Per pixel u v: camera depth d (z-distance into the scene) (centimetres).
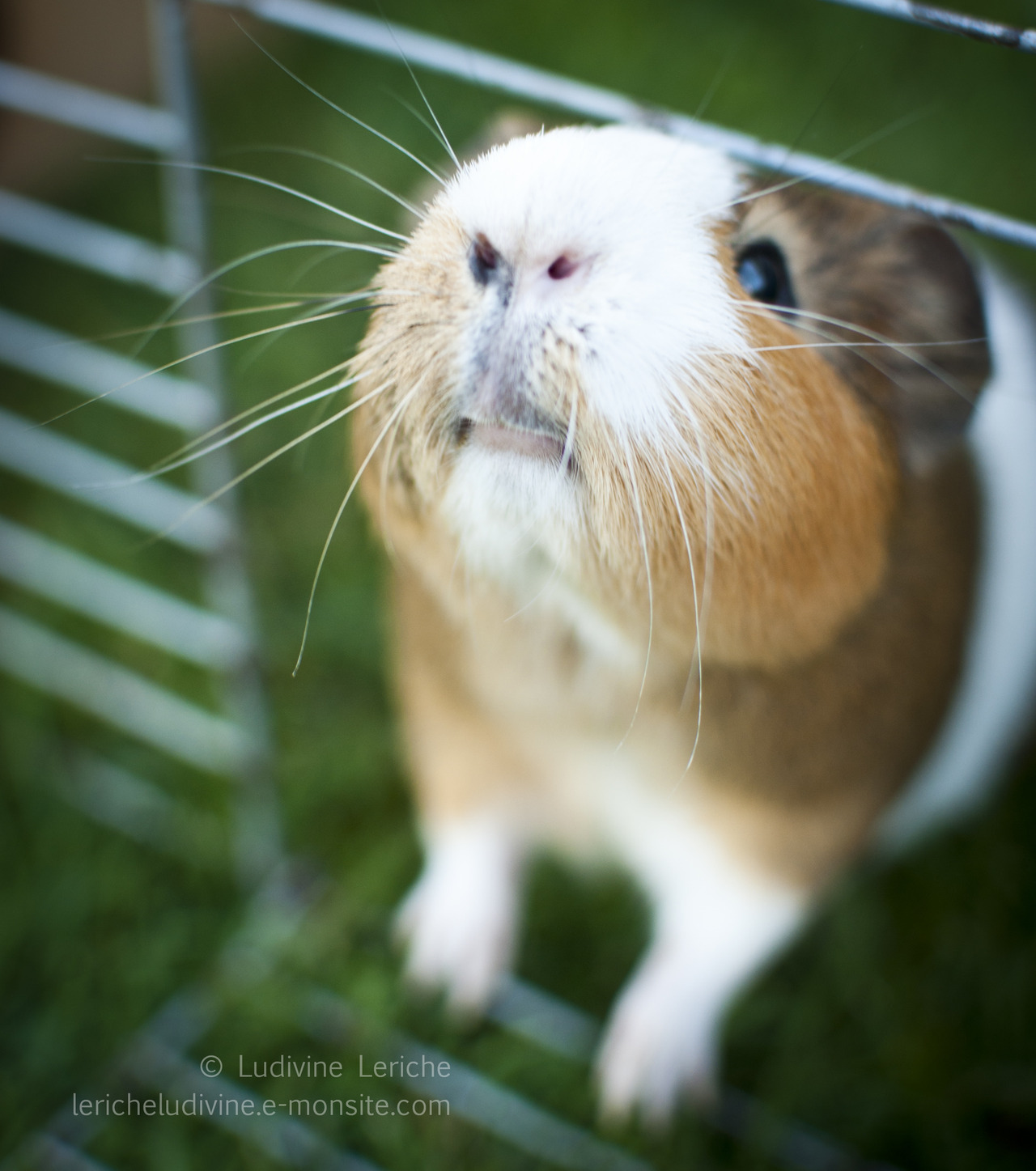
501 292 17
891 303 21
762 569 19
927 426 21
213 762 33
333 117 47
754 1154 28
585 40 52
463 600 21
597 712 23
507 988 31
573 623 21
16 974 30
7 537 37
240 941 31
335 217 44
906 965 31
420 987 30
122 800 33
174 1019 29
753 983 31
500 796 28
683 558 18
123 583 35
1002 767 34
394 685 36
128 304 44
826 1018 30
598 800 27
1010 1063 29
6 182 44
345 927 31
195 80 22
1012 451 28
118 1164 27
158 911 32
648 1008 28
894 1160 28
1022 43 17
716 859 26
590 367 17
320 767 34
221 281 42
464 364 17
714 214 18
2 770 34
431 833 30
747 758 23
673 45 52
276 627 37
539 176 17
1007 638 29
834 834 25
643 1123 28
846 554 20
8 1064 29
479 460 18
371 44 21
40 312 44
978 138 50
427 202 21
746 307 18
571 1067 29
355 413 20
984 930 31
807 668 21
